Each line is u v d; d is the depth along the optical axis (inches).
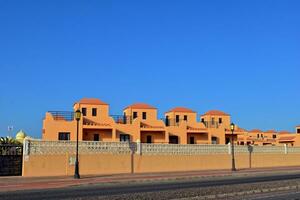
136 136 2411.4
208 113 2957.7
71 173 1596.9
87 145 1652.3
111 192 940.0
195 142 2640.3
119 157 1716.3
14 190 1024.2
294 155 2340.1
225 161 2034.9
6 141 1975.9
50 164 1561.3
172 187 1063.0
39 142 1552.7
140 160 1771.7
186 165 1902.1
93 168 1651.1
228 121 2962.6
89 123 2341.3
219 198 769.6
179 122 2694.4
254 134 4411.9
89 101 2413.9
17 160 1535.4
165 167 1833.2
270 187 950.4
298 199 767.7
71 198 780.0
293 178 1365.7
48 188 1087.0
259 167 2139.5
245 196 810.2
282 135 3892.7
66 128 2233.0
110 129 2370.8
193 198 747.4
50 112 2231.8
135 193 856.3
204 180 1358.3
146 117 2603.3
